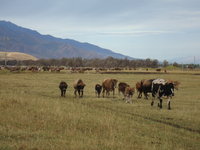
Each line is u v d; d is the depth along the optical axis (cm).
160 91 2900
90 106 2870
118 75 9050
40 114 2086
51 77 7844
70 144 1407
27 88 4706
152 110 2755
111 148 1384
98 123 1927
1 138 1464
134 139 1619
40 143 1401
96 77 7962
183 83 6309
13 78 7075
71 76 8388
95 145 1414
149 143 1557
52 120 1928
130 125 1975
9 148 1291
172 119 2347
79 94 3788
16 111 2144
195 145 1595
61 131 1681
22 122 1838
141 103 3231
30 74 9269
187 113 2606
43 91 4338
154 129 1919
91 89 4756
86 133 1678
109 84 3794
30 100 2695
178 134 1842
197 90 4872
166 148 1467
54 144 1394
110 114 2331
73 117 2041
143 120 2245
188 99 3638
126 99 3312
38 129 1702
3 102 2427
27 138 1497
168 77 8206
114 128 1838
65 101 3073
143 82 3644
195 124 2178
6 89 4244
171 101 3441
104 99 3534
